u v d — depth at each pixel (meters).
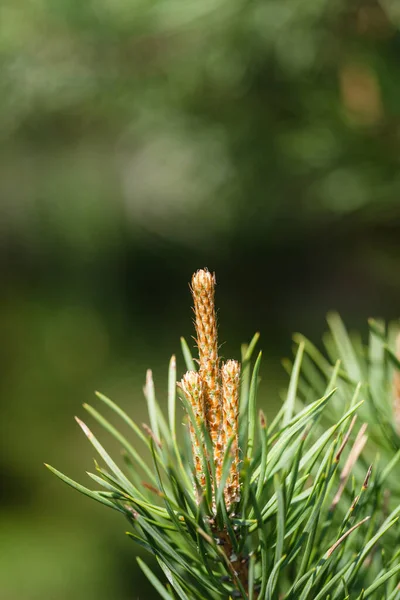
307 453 0.53
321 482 0.52
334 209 1.46
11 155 3.58
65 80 1.64
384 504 0.57
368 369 0.63
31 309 4.96
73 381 3.94
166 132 1.87
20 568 2.19
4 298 5.21
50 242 5.56
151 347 4.36
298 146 1.43
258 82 1.51
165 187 4.01
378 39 1.35
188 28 1.44
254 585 0.53
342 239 2.71
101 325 4.66
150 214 5.32
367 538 0.55
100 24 1.50
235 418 0.52
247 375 0.57
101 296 5.07
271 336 3.85
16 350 4.39
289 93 1.49
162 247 5.21
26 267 5.49
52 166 4.56
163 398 3.58
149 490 0.53
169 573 0.53
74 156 4.14
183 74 1.57
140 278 5.19
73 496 2.70
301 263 4.03
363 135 1.38
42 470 2.93
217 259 4.58
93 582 2.13
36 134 2.28
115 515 2.55
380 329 0.63
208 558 0.54
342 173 1.39
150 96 1.68
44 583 2.10
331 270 3.50
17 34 1.56
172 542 0.54
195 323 0.52
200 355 0.52
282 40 1.39
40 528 2.44
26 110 1.79
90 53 1.60
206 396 0.52
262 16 1.35
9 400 3.72
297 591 0.52
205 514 0.53
